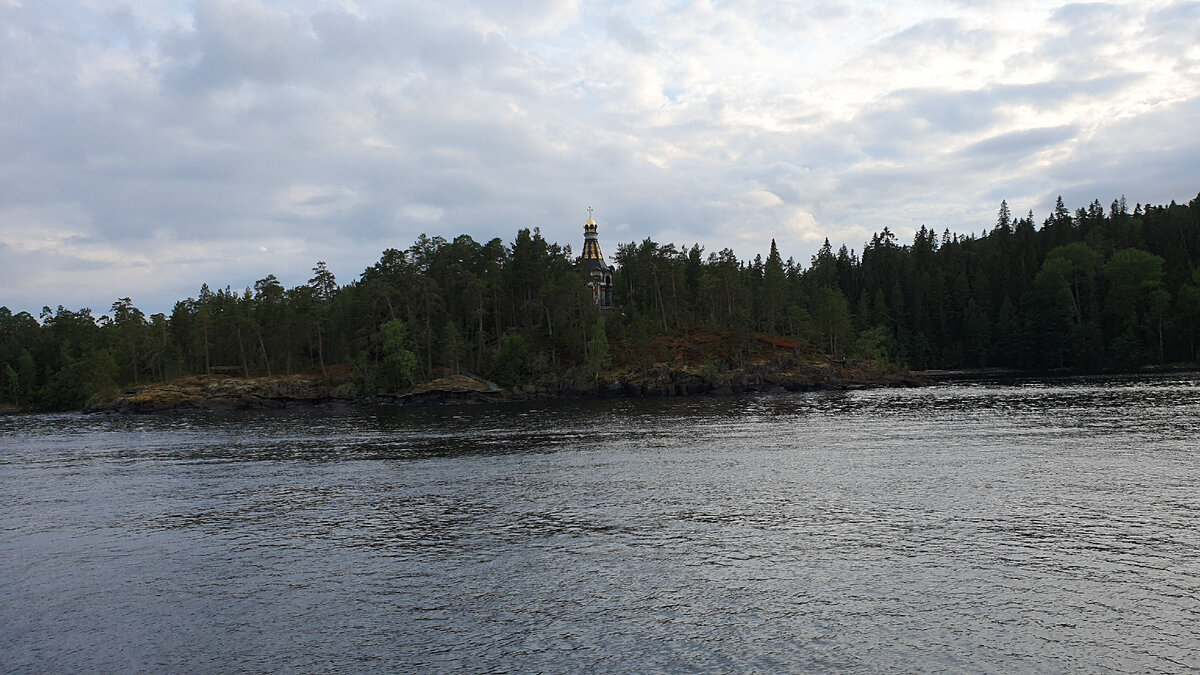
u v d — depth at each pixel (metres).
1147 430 63.41
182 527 39.78
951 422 76.06
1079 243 186.88
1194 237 193.88
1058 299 176.62
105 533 38.97
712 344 159.00
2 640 24.67
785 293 175.00
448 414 112.50
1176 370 151.50
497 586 28.47
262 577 30.56
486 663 21.73
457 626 24.64
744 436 71.00
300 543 35.69
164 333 161.62
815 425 78.56
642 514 39.28
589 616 25.12
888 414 87.75
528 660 21.86
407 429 89.56
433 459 62.06
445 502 44.16
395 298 154.62
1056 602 25.06
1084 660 20.84
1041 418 75.81
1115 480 43.66
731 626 23.91
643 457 59.34
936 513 37.38
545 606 26.19
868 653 21.64
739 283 181.12
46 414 147.12
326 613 26.20
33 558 34.47
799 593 26.64
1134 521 34.69
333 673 21.39
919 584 27.16
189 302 193.00
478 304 156.00
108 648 23.78
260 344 164.25
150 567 32.44
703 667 21.03
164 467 62.50
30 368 170.38
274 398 140.12
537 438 75.00
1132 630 22.72
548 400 138.25
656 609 25.56
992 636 22.55
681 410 104.75
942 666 20.69
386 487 49.69
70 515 43.81
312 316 152.75
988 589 26.44
